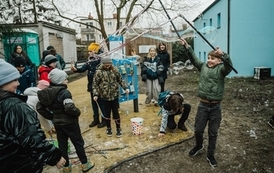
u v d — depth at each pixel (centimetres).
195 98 669
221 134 385
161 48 551
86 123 466
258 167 282
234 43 1070
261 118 462
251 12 1051
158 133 396
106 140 376
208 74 274
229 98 651
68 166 277
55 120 261
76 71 423
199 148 313
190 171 280
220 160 302
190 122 451
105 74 366
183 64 1669
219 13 1197
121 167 294
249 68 1088
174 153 325
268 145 338
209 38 600
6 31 948
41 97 257
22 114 138
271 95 668
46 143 151
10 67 147
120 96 489
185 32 428
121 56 519
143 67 559
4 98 140
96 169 289
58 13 1524
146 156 319
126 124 449
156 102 570
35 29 1423
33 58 1198
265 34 1063
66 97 253
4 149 136
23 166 144
